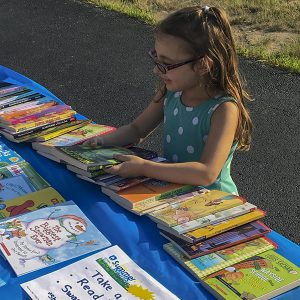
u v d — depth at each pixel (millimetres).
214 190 1908
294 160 3648
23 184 2008
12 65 5371
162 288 1454
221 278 1492
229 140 1926
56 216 1776
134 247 1654
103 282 1471
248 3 6949
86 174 1956
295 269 1524
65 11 6918
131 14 6684
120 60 5434
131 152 2090
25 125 2361
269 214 3111
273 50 5590
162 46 1922
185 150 2123
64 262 1572
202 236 1617
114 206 1850
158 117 2330
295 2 6973
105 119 4285
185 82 1972
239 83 2064
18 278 1515
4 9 7043
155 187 1876
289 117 4246
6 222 1733
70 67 5297
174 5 7082
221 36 1937
